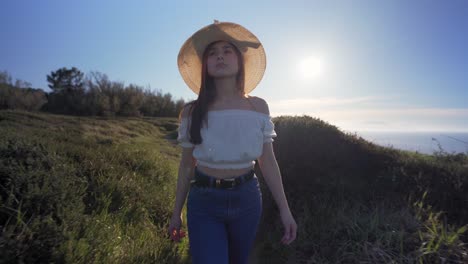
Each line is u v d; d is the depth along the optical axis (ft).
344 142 18.25
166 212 13.69
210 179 6.57
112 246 9.08
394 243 10.44
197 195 6.68
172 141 60.18
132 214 12.46
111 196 13.21
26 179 10.18
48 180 10.62
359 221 11.81
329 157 16.80
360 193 14.35
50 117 61.93
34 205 9.36
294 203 14.42
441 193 13.51
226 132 6.39
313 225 12.42
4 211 8.68
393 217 11.95
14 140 13.14
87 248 8.41
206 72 7.14
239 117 6.48
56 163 12.81
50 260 7.45
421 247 9.75
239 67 7.36
